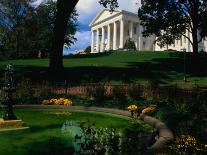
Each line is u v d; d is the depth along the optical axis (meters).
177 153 7.74
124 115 16.84
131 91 20.36
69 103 19.77
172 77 39.41
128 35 130.88
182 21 54.56
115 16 123.88
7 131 12.99
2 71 36.75
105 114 17.52
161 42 60.06
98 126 13.87
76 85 26.42
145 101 18.59
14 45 70.25
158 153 7.72
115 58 61.47
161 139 9.38
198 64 50.03
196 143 8.26
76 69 40.12
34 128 13.66
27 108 19.22
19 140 11.76
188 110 15.17
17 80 30.08
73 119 16.02
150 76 38.41
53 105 19.38
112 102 19.45
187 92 19.53
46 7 77.69
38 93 22.61
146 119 14.16
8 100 14.03
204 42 121.44
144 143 8.64
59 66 33.78
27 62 54.09
